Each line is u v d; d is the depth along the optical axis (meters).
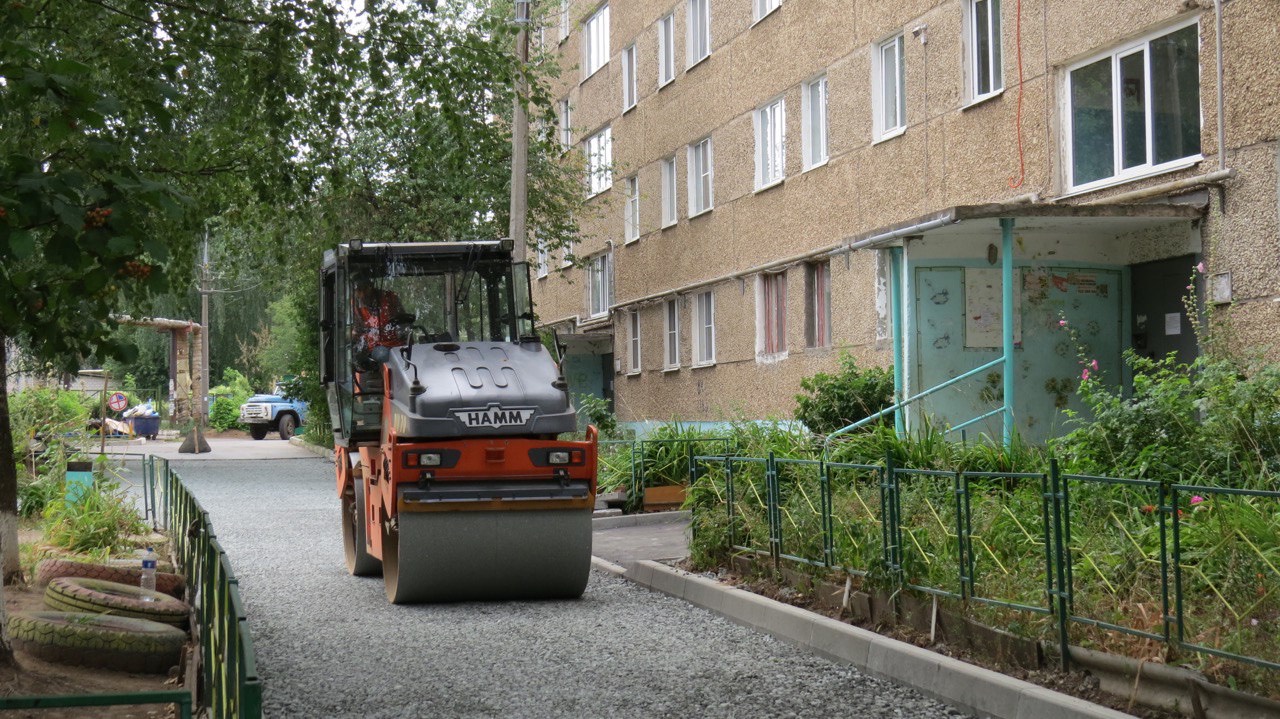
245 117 11.59
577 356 34.28
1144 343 14.53
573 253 34.12
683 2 27.06
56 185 5.25
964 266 14.77
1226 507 6.23
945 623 7.73
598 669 8.03
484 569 10.80
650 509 17.36
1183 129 13.69
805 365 22.00
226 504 21.22
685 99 27.11
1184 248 13.55
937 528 8.15
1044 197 15.82
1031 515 7.62
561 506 10.99
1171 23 13.77
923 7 18.41
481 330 12.30
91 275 5.46
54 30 8.96
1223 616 5.97
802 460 9.70
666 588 11.26
